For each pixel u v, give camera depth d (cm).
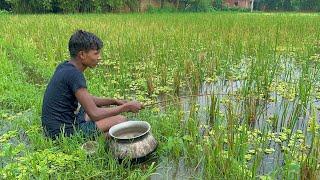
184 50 963
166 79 725
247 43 1062
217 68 796
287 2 5028
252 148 431
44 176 361
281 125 505
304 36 1251
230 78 757
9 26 1650
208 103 584
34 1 3294
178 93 668
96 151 406
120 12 3619
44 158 398
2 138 470
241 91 621
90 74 762
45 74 786
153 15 2795
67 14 2964
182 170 394
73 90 425
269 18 2283
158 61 853
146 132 404
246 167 369
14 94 615
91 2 3472
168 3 4259
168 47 1019
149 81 657
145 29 1489
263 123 512
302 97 555
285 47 1062
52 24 1716
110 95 634
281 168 366
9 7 3441
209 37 1199
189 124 463
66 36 1284
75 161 398
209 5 4356
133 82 726
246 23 1811
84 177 371
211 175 367
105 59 930
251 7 4647
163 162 408
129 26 1636
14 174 366
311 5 4984
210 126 498
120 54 926
